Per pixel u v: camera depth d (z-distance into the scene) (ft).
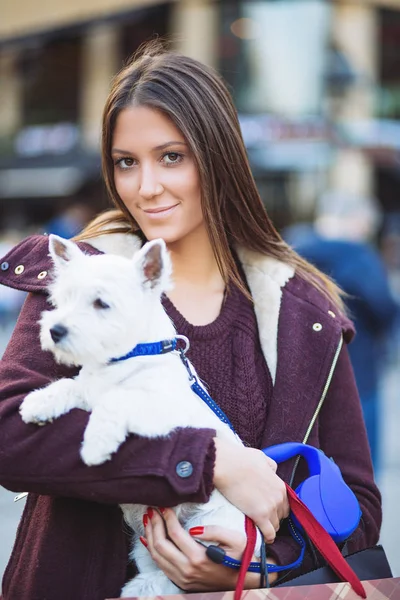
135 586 6.00
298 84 35.78
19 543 6.36
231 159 7.16
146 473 5.44
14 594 6.04
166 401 5.76
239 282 7.20
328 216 16.39
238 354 6.82
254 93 35.88
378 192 45.68
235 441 6.16
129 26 42.86
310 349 6.98
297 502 6.07
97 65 43.47
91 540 5.97
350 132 31.35
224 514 6.10
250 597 5.44
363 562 6.22
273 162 31.89
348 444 7.21
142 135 6.74
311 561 6.31
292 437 6.66
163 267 6.30
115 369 5.96
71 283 5.96
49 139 37.83
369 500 7.05
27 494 6.49
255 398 6.73
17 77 42.39
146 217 6.92
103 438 5.43
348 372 7.43
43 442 5.54
